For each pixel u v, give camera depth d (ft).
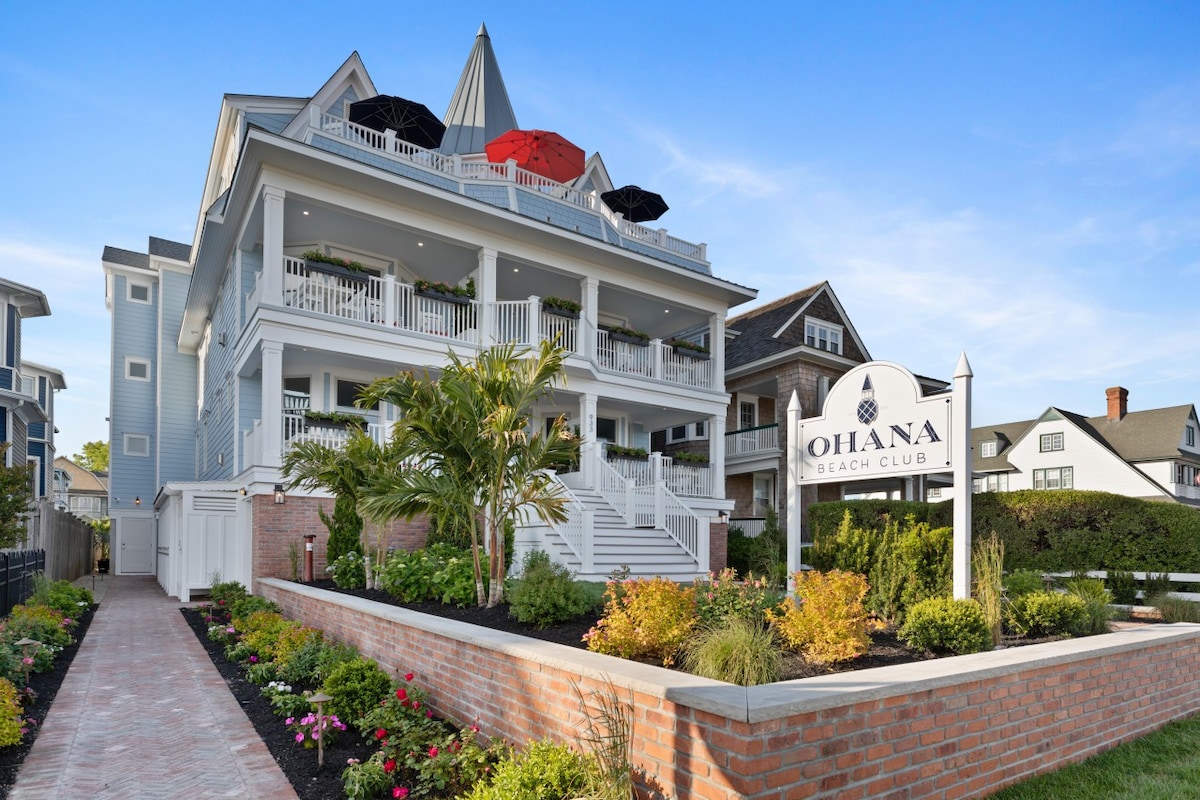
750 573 24.50
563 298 64.54
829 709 11.24
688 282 62.59
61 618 35.78
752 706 10.32
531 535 41.55
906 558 22.88
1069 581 28.12
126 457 81.82
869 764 11.78
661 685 11.95
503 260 53.98
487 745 17.03
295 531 41.63
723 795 10.55
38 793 14.99
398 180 45.14
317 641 26.45
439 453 26.96
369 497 26.48
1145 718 18.58
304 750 17.76
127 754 17.51
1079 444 119.96
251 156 41.75
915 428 22.27
